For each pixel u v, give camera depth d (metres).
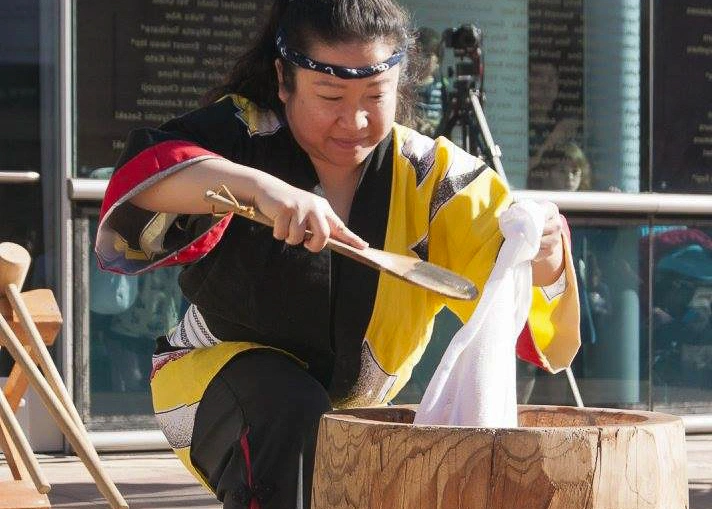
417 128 7.64
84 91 7.12
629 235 8.23
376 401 3.50
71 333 7.07
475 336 2.83
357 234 3.34
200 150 3.01
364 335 3.35
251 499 2.95
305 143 3.29
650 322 8.27
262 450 2.99
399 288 3.34
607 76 8.23
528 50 8.05
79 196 7.02
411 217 3.40
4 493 3.06
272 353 3.27
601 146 8.24
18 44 7.16
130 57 7.20
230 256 3.27
